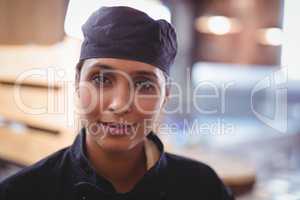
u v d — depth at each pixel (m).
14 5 1.60
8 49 1.36
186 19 2.87
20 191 0.65
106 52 0.58
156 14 0.69
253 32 2.90
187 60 2.89
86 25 0.61
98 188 0.61
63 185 0.65
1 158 1.42
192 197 0.74
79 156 0.64
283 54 2.82
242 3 2.89
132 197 0.64
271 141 2.49
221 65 3.03
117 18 0.59
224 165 1.33
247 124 2.70
